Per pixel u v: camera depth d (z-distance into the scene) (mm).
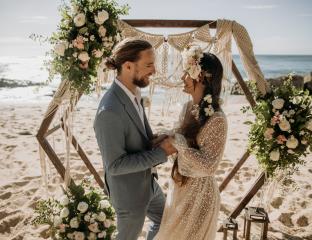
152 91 3428
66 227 3180
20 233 3725
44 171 3549
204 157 2498
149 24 3371
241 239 3734
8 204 4414
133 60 2494
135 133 2590
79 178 5340
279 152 3352
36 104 13688
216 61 2625
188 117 2709
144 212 2807
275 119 3221
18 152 6840
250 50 3488
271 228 3971
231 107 13266
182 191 2723
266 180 3611
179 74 3354
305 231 3900
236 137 8289
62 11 2963
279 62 86250
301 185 5172
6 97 16031
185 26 3402
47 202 3336
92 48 2918
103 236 3150
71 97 3105
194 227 2707
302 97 3285
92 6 2967
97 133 2504
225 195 4832
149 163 2502
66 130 3246
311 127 3189
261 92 3502
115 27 3045
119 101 2525
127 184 2693
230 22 3404
